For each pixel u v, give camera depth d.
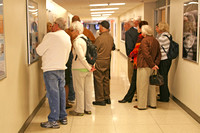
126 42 5.11
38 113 4.52
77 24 4.04
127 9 12.22
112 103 5.16
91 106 4.46
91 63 4.18
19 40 3.42
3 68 2.71
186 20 4.51
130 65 5.53
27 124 3.86
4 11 2.80
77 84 4.29
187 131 3.67
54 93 3.75
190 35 4.30
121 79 7.88
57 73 3.73
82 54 3.99
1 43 2.64
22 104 3.56
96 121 4.11
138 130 3.72
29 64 3.88
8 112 2.94
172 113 4.50
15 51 3.23
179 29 5.00
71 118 4.26
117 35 19.50
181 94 4.85
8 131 2.94
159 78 4.51
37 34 4.58
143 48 4.42
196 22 4.01
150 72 4.61
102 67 4.91
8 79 2.94
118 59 13.89
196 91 4.07
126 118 4.25
